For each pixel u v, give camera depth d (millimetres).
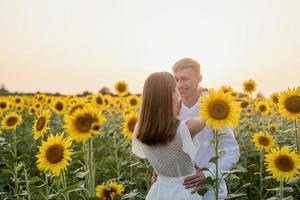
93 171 4930
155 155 4375
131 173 7125
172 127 4234
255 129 10102
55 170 4531
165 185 4430
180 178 4398
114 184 5398
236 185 6750
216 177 4312
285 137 8539
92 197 4363
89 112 4500
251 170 7730
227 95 4207
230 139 5027
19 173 7633
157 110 4238
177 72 5195
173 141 4254
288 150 5008
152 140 4266
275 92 10820
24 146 10375
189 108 5277
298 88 6305
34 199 5844
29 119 13227
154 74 4355
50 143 4602
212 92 4227
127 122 6594
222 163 4848
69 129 4488
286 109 6305
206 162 5051
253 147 8680
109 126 11766
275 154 5008
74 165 7977
